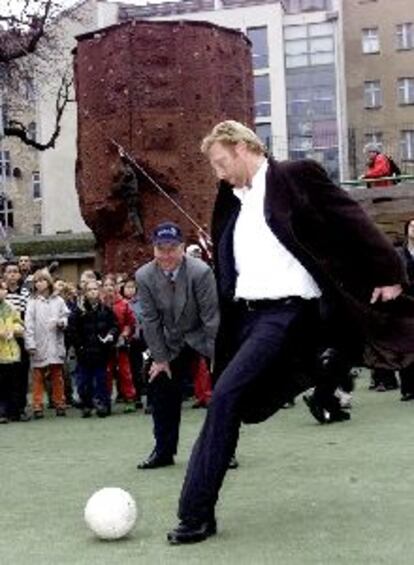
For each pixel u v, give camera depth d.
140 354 15.14
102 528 5.61
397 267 5.35
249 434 10.55
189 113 19.58
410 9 72.06
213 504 5.54
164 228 8.38
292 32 75.06
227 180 5.68
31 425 13.37
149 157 19.52
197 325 8.62
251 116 20.94
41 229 72.06
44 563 5.16
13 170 72.19
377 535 5.46
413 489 6.87
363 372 18.61
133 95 19.53
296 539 5.44
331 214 5.45
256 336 5.55
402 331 5.41
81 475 8.44
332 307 5.48
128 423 13.00
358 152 72.69
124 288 15.90
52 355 14.52
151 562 5.07
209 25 19.77
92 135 20.06
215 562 5.00
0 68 38.09
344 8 73.44
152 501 6.94
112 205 19.86
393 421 11.16
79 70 20.38
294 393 5.67
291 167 5.54
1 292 14.13
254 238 5.63
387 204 22.58
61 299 14.69
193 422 12.49
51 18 37.16
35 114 70.44
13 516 6.59
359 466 8.05
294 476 7.70
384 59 72.62
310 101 74.56
